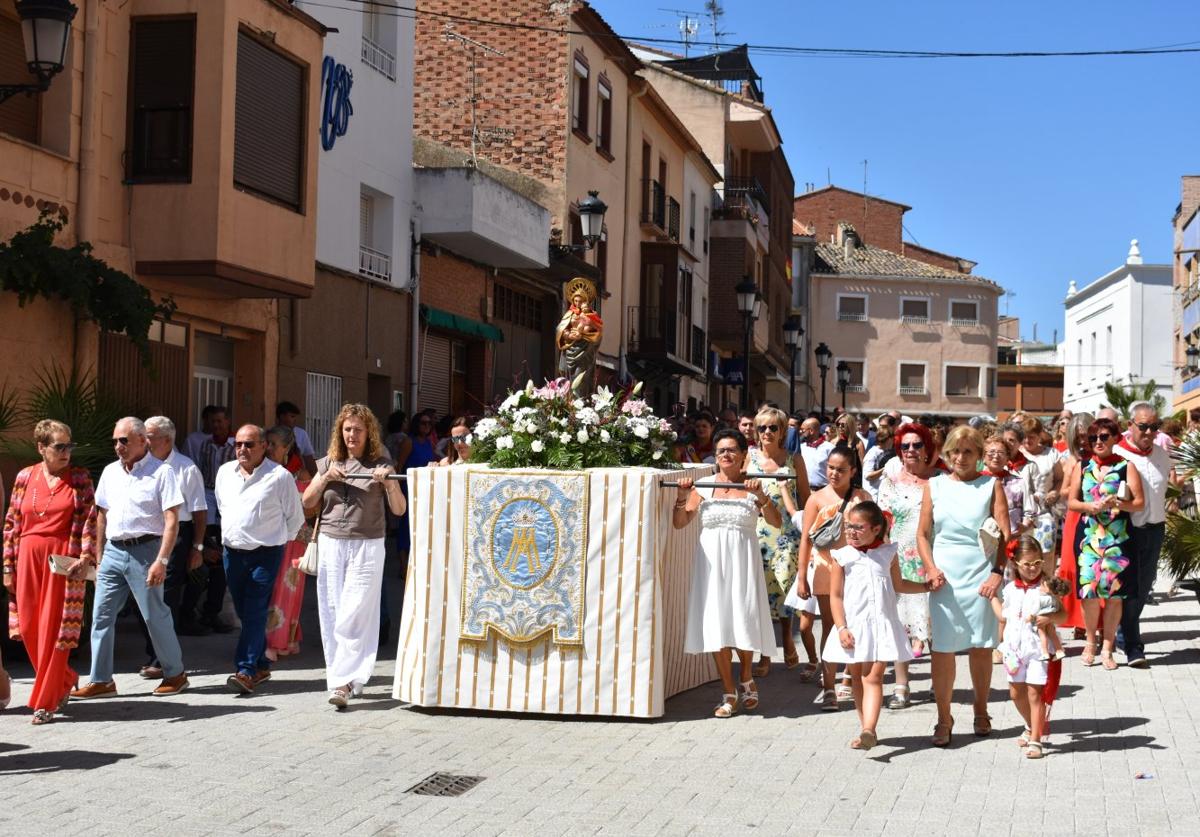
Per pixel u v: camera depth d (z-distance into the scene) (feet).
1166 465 37.55
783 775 25.14
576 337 36.86
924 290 230.48
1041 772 25.32
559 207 93.86
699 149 130.00
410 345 74.43
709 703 32.37
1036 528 37.91
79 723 29.40
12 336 44.42
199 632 41.22
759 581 30.89
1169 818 22.17
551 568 30.40
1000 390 281.13
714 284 143.95
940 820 22.09
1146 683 34.37
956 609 27.35
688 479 33.30
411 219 74.59
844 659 26.73
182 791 23.72
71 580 29.58
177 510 32.07
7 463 42.60
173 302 50.19
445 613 30.86
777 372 182.91
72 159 47.62
